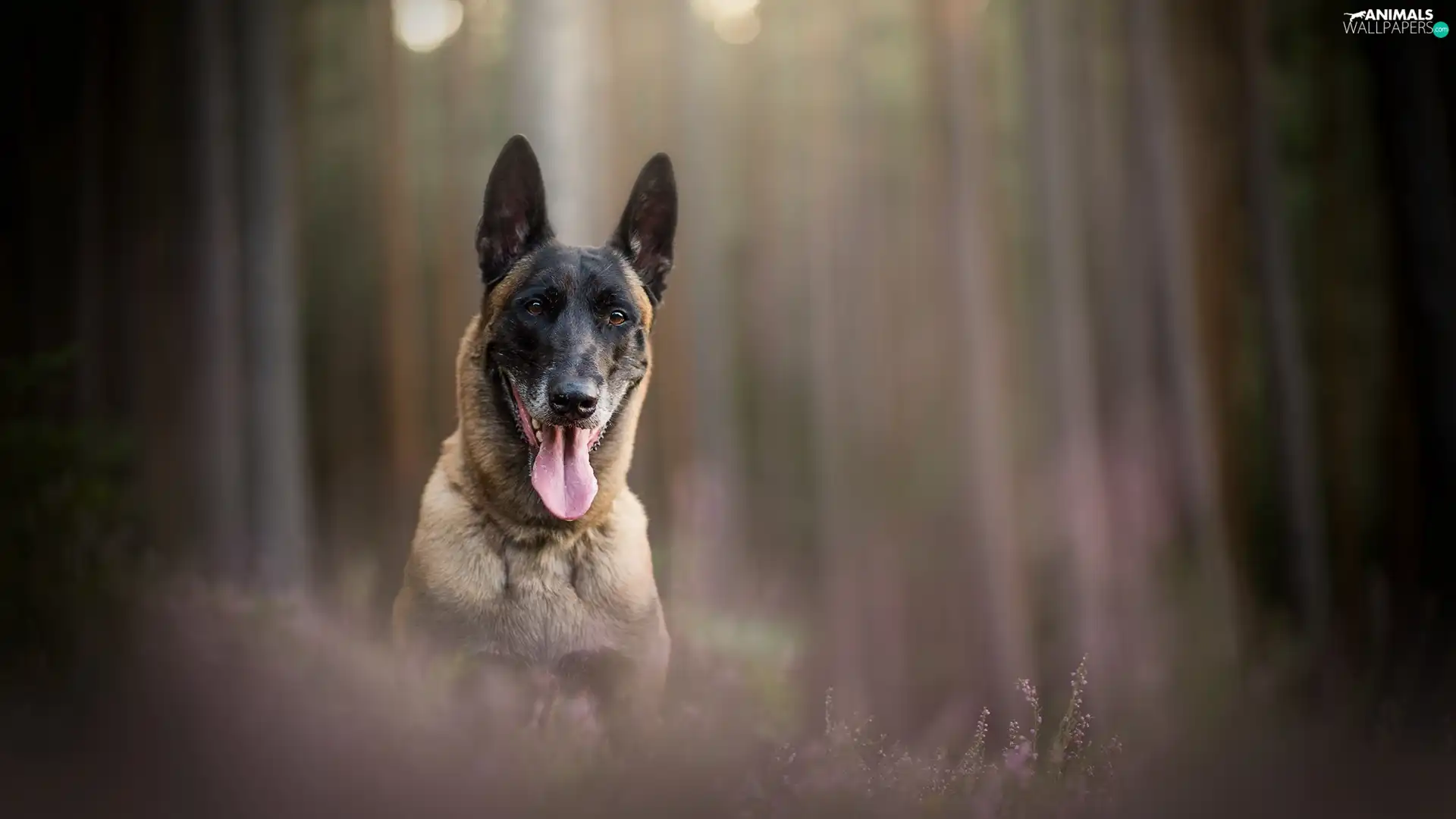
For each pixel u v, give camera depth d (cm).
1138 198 1611
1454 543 1302
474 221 1641
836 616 1884
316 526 2303
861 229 2297
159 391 1653
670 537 1416
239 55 1505
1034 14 1709
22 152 1638
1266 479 1705
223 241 1484
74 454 695
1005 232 1983
